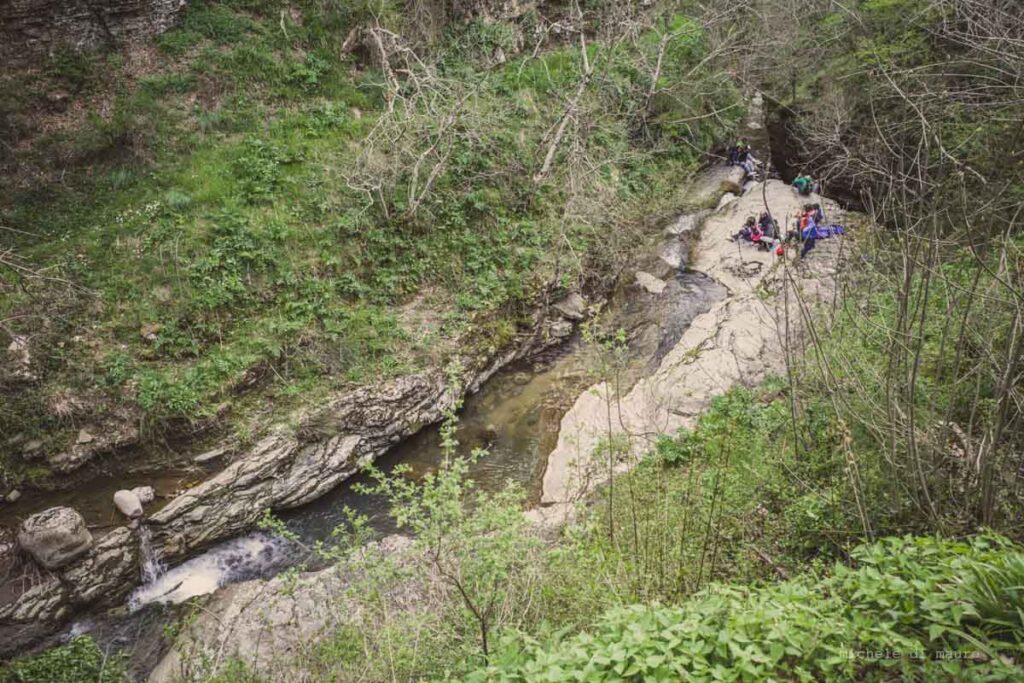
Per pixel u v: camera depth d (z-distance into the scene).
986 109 7.15
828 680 3.02
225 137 13.57
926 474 5.07
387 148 13.75
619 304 14.48
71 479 9.13
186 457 9.59
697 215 17.52
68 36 13.22
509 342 12.88
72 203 11.77
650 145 19.19
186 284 10.78
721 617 3.52
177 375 10.02
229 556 9.02
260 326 10.95
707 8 17.84
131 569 8.46
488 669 3.59
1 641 7.50
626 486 7.27
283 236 11.86
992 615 3.10
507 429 11.29
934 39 9.81
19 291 10.02
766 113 20.75
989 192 5.56
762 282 10.85
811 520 5.45
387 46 15.86
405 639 4.76
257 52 14.76
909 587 3.33
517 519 4.57
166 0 14.30
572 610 4.73
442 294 12.70
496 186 14.75
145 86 13.52
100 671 6.63
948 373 6.33
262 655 6.57
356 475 10.40
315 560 8.91
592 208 14.67
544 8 19.45
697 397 10.26
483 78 15.79
